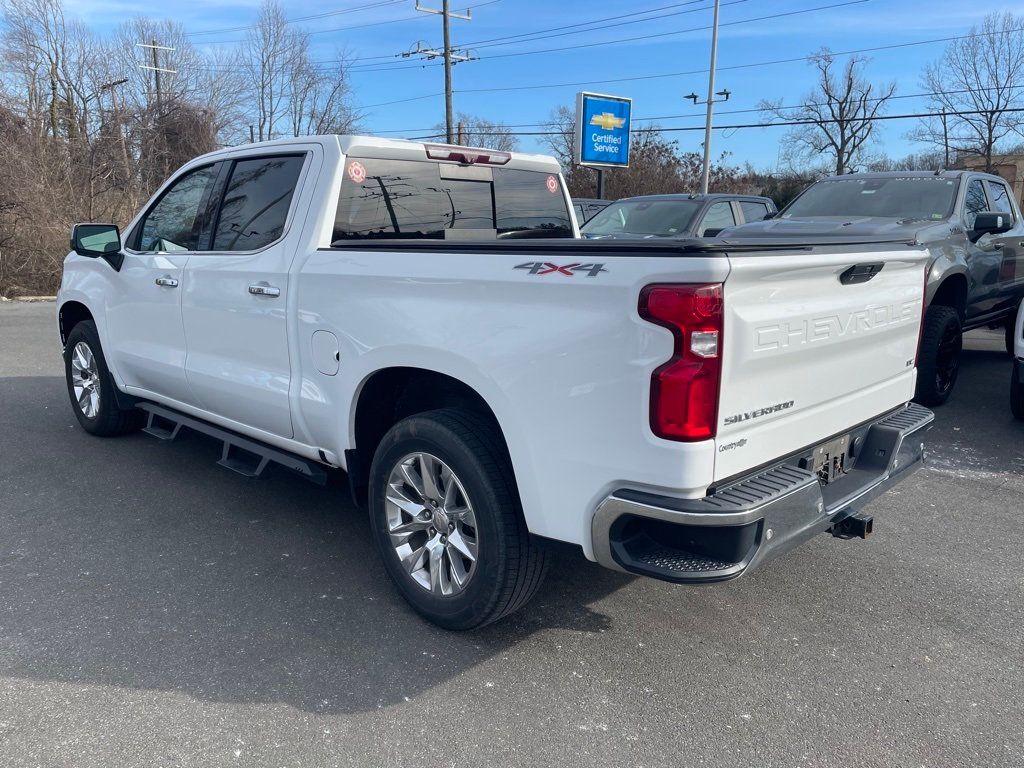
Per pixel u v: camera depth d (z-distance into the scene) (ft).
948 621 11.55
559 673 10.09
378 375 11.45
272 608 11.57
